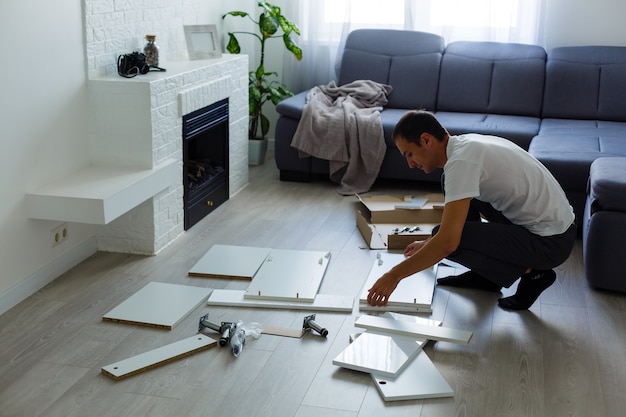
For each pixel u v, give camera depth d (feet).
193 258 12.11
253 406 8.05
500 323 10.09
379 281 9.48
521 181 9.55
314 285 10.91
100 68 11.98
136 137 11.80
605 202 10.85
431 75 17.13
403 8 18.06
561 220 9.77
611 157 12.42
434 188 16.16
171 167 12.32
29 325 9.75
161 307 10.21
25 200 10.48
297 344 9.40
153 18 13.53
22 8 10.07
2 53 9.76
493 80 16.87
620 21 17.10
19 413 7.86
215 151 14.93
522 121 16.08
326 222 13.92
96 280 11.19
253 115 17.87
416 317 10.02
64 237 11.46
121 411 7.91
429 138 9.36
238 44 17.49
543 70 16.69
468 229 10.05
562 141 14.33
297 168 16.38
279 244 12.78
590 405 8.22
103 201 10.35
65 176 11.36
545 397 8.36
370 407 8.08
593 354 9.33
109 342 9.36
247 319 10.05
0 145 9.88
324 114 15.92
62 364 8.82
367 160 15.70
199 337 9.41
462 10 17.70
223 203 14.99
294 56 18.45
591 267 11.01
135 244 12.24
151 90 11.62
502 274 10.12
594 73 16.43
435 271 11.37
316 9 18.07
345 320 10.05
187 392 8.29
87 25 11.45
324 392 8.34
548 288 11.25
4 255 10.14
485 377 8.73
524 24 17.53
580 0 17.19
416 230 12.84
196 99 13.17
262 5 17.24
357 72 17.53
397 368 8.63
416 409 8.07
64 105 11.20
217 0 16.56
